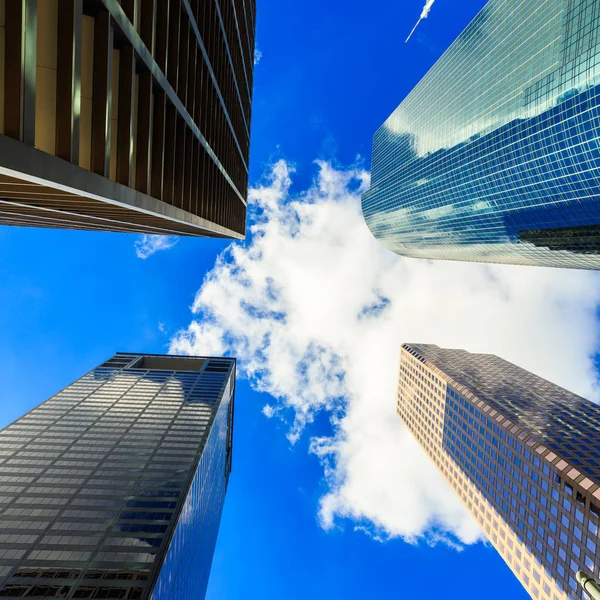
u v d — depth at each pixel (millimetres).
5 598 52281
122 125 18688
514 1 97438
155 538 62969
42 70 14023
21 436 92312
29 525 64000
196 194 34625
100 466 81938
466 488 127938
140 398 116062
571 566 80500
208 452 97938
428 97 150000
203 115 36781
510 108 93625
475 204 115750
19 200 17562
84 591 53219
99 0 15344
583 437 100438
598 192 74688
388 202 199625
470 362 175250
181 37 28312
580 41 72750
